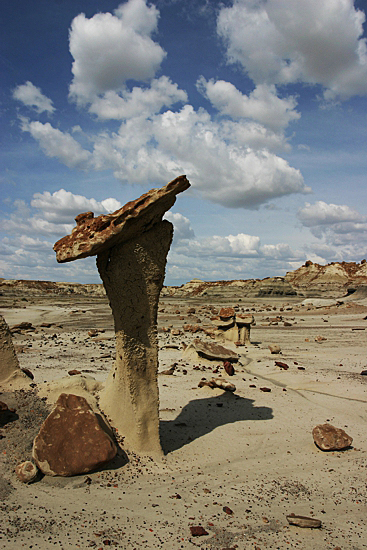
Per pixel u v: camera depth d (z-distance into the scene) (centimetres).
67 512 480
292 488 587
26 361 1542
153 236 681
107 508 497
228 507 519
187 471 631
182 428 842
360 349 2083
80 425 603
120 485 559
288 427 880
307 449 751
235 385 1282
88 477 565
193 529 454
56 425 593
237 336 2264
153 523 470
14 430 645
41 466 550
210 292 10138
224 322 2311
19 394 775
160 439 763
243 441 782
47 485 537
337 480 620
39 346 2005
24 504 488
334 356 1877
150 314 688
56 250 651
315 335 2692
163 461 659
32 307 5428
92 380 917
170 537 442
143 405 681
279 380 1394
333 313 4369
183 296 11075
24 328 2795
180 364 1597
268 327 3259
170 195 640
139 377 683
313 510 525
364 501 554
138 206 624
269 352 1978
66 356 1706
